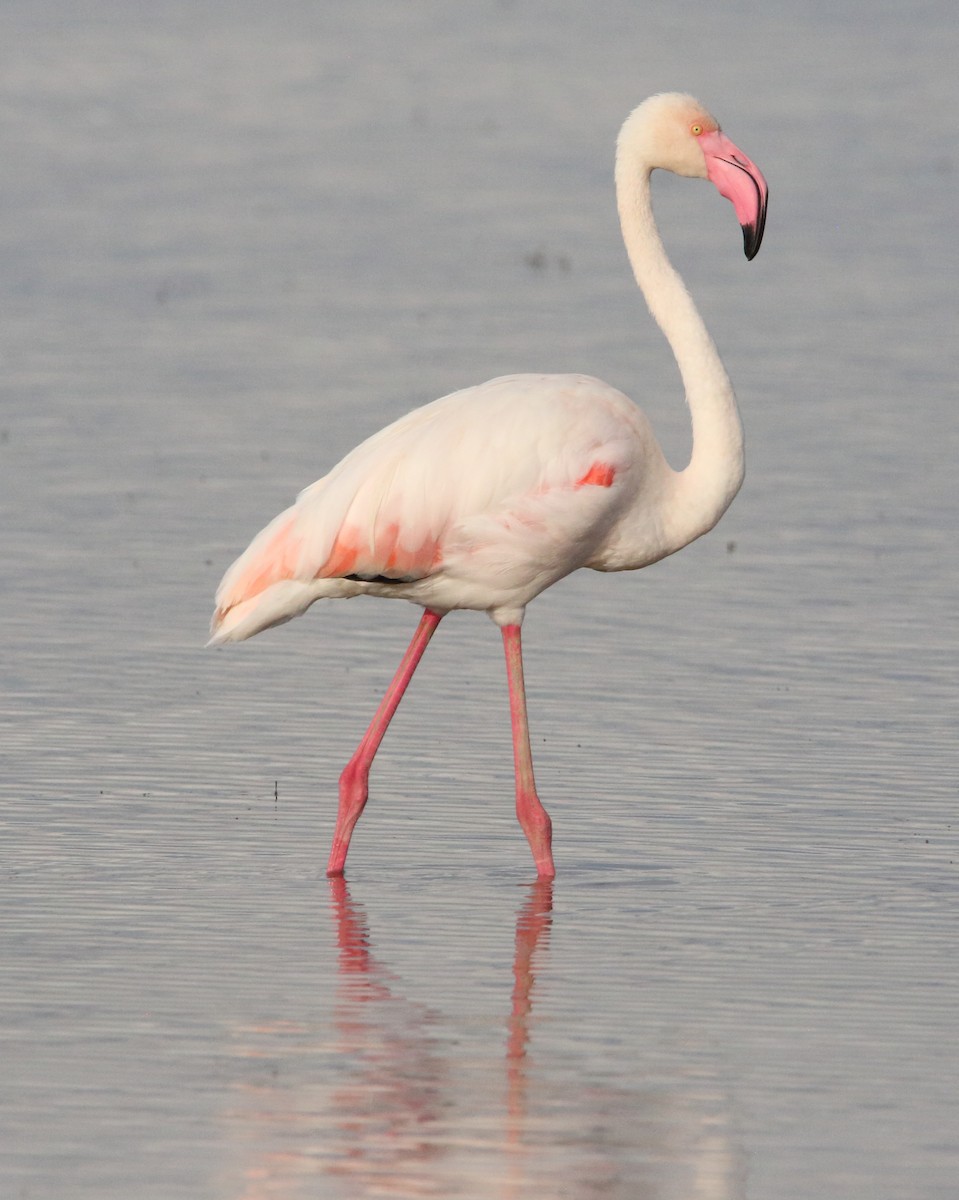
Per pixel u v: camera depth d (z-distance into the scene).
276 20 60.62
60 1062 8.90
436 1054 9.06
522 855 12.01
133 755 13.53
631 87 49.28
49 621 16.52
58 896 11.07
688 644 16.33
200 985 9.85
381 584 11.98
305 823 12.44
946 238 33.97
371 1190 7.83
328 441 22.00
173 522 19.33
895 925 10.81
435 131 43.94
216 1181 7.88
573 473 11.84
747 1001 9.73
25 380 24.59
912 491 20.59
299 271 31.25
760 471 21.22
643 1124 8.40
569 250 33.12
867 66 53.53
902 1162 8.10
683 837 12.21
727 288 30.19
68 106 45.66
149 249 32.56
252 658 15.88
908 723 14.41
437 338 26.81
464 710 14.67
